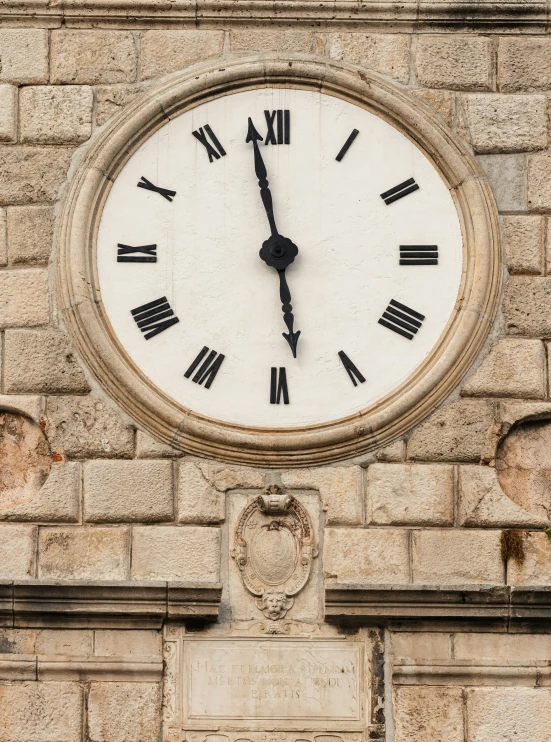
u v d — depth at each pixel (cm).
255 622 1908
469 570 1922
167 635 1903
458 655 1902
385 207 1995
